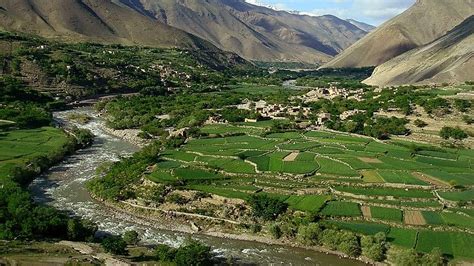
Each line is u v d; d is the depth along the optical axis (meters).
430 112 190.75
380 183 118.62
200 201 110.19
